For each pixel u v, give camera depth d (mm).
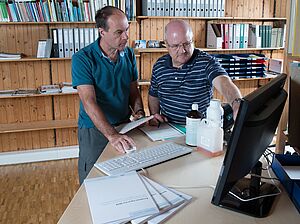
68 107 4004
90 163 2262
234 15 4301
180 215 1125
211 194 1254
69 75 3900
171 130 1975
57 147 4043
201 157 1574
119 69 2225
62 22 3541
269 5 4383
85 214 1127
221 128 1583
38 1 3465
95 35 3637
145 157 1546
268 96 1190
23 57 3607
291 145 1640
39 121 3941
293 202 1215
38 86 3854
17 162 3875
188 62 2102
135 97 2406
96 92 2186
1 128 3686
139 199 1182
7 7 3416
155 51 3922
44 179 3475
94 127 2215
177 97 2184
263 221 1104
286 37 1642
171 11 3785
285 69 1657
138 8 3848
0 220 2730
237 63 4133
